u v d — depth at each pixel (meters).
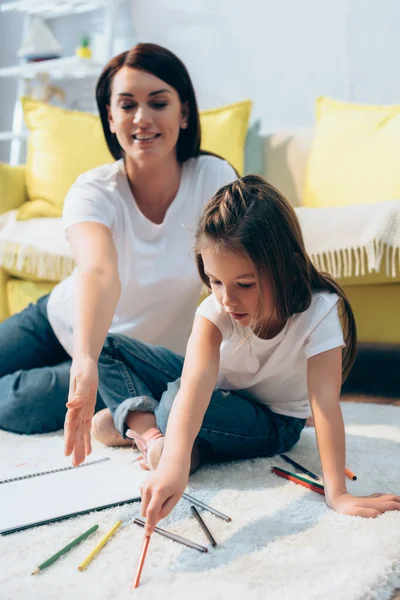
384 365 1.96
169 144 1.55
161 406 1.23
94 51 3.74
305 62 3.15
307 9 3.12
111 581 0.84
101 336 1.24
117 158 1.69
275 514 1.03
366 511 1.01
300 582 0.82
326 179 2.44
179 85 1.55
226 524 1.00
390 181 2.29
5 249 2.35
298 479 1.16
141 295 1.63
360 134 2.42
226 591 0.81
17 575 0.86
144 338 1.68
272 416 1.33
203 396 1.06
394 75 2.95
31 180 2.66
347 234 1.96
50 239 2.32
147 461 1.18
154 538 0.96
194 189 1.64
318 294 1.17
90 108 3.82
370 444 1.39
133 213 1.60
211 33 3.39
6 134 3.62
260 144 2.69
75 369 1.13
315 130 2.63
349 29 3.02
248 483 1.17
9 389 1.58
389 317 1.98
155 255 1.61
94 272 1.34
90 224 1.49
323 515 1.02
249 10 3.27
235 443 1.27
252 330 1.14
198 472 1.25
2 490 1.14
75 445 1.08
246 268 1.03
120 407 1.32
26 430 1.56
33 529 1.00
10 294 2.38
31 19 3.93
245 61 3.31
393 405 1.77
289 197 2.58
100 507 1.06
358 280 1.99
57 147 2.64
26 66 3.55
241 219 1.04
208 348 1.13
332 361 1.13
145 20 3.59
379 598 0.80
